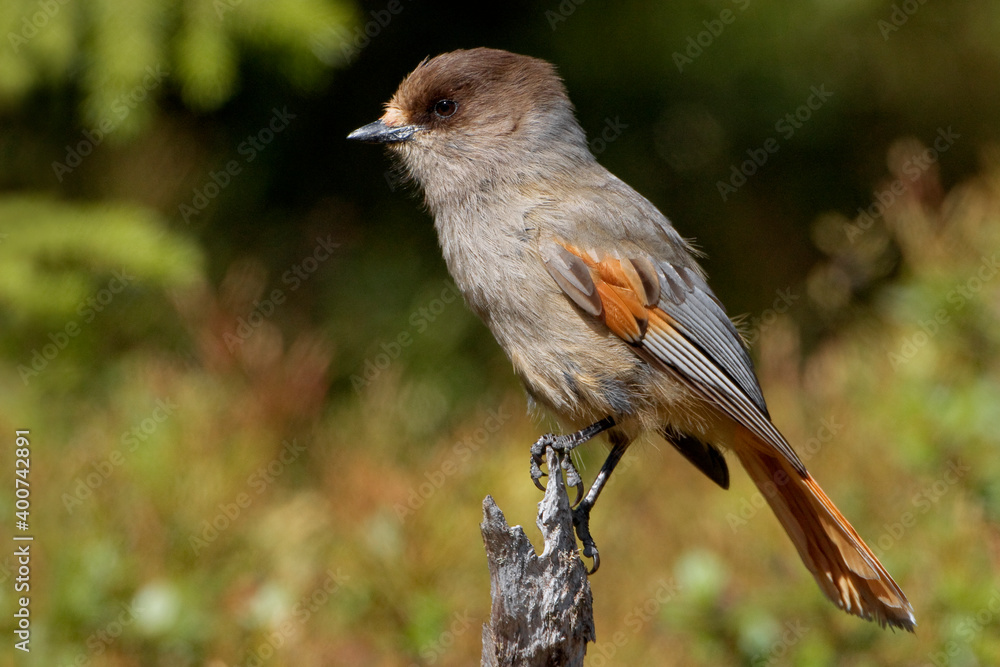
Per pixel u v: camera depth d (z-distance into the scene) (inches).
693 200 632.4
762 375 486.0
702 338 328.5
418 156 342.0
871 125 655.1
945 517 395.5
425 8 603.5
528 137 334.3
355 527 390.3
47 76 494.9
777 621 390.0
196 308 480.1
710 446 347.3
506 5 612.4
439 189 337.4
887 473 418.0
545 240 318.3
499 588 259.0
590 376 318.0
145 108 471.8
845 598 315.9
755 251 631.8
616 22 620.4
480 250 325.7
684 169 631.8
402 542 383.6
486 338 548.1
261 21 469.7
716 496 440.5
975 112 660.7
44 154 538.3
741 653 388.8
